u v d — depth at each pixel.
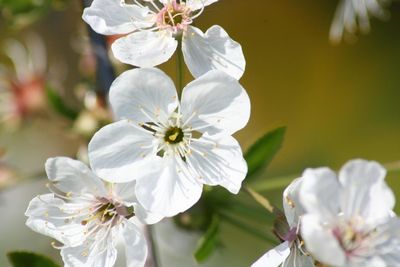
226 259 0.30
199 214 0.23
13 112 0.28
